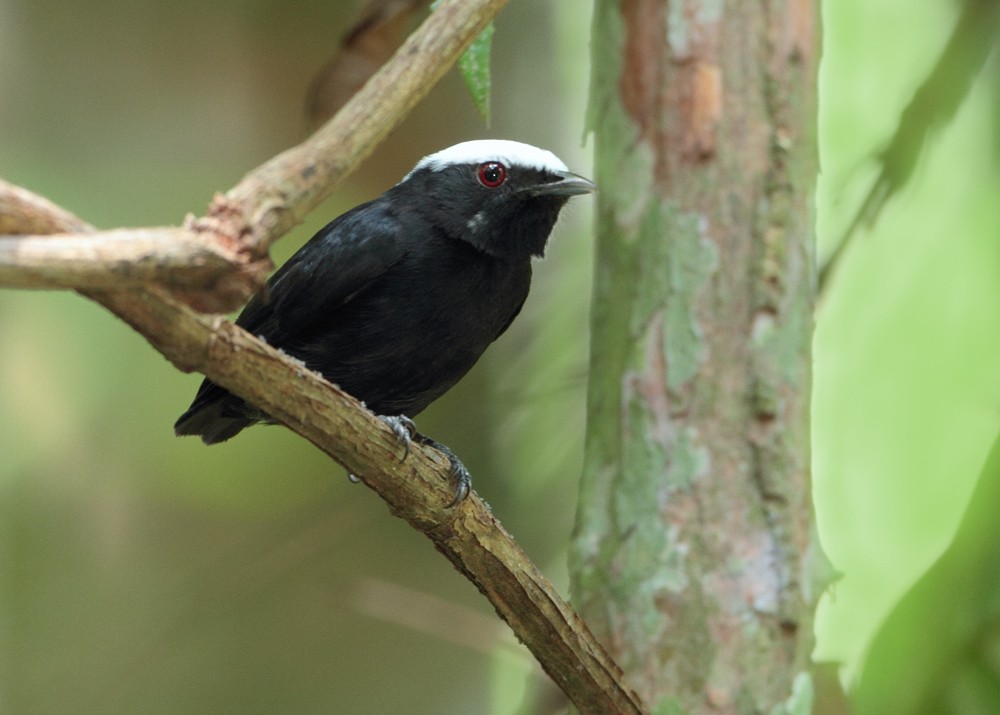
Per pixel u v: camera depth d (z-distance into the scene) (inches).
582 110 546.0
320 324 387.2
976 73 388.5
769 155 320.2
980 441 443.2
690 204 320.5
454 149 397.7
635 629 311.7
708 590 308.7
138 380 593.9
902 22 470.9
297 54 591.5
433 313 384.8
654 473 316.5
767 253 317.1
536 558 496.4
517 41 543.2
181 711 532.1
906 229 457.4
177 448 591.5
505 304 403.2
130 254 187.8
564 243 519.5
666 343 319.0
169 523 588.7
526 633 291.9
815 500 447.5
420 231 384.8
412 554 553.3
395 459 265.4
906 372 452.1
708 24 323.0
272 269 204.2
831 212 411.8
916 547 437.7
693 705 304.8
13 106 568.1
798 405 316.8
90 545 577.3
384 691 542.3
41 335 580.7
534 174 393.1
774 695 304.0
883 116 470.0
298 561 463.5
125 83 580.1
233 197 201.5
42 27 570.9
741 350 315.9
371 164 569.3
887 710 347.3
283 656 538.9
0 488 573.0
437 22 224.2
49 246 182.9
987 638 345.7
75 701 545.6
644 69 327.6
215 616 490.6
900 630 351.6
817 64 328.8
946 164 457.4
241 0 582.2
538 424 490.9
